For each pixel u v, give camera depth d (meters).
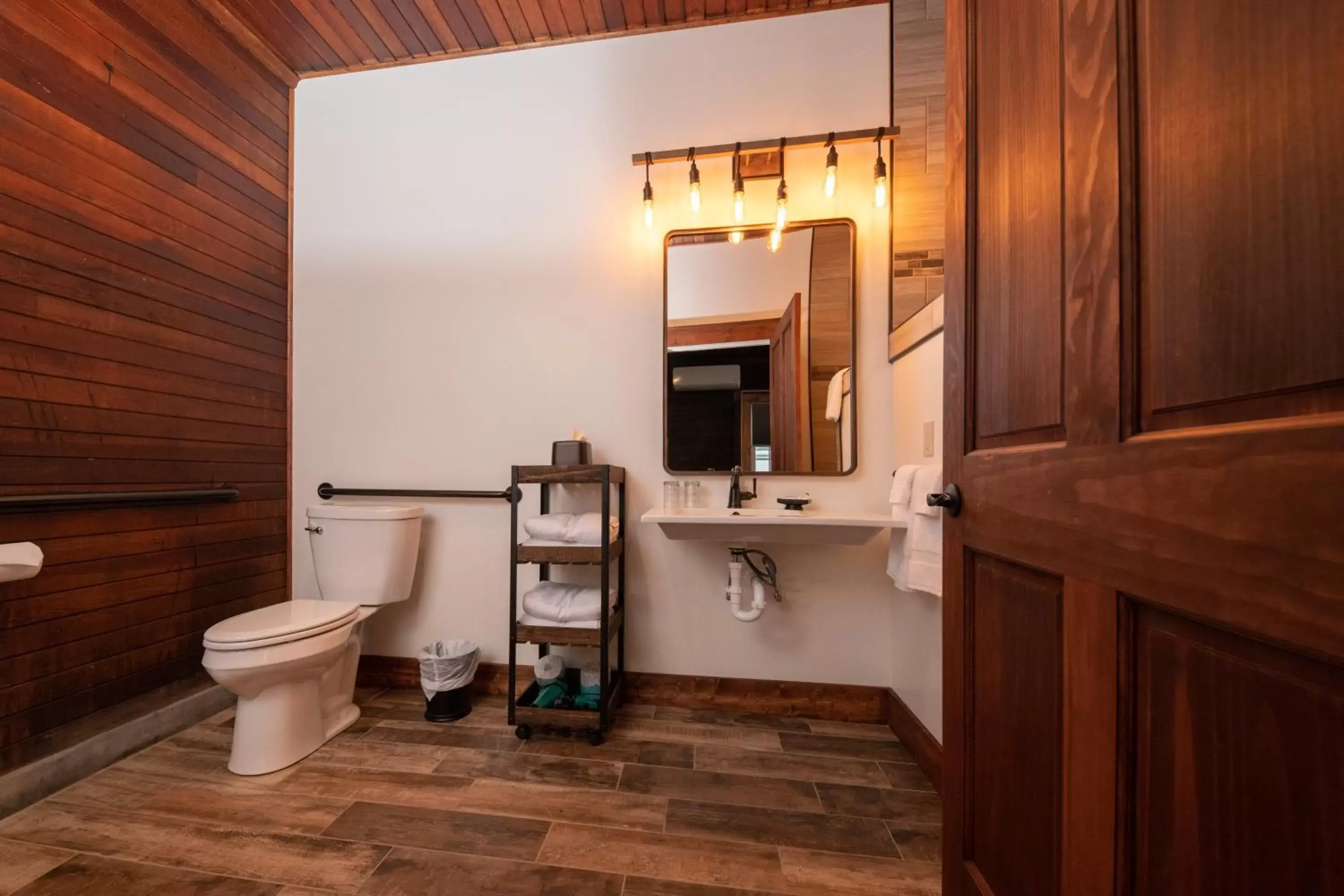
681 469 2.01
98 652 1.56
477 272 2.14
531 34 2.05
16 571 1.21
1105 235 0.58
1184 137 0.50
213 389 1.92
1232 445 0.43
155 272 1.74
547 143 2.11
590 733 1.69
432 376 2.16
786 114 1.98
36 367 1.44
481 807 1.36
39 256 1.44
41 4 1.45
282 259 2.20
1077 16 0.63
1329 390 0.37
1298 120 0.40
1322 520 0.37
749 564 1.86
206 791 1.42
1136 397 0.54
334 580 1.93
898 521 1.55
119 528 1.62
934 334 1.53
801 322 1.97
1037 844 0.69
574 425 2.08
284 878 1.12
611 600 1.81
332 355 2.21
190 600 1.83
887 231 1.93
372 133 2.20
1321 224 0.38
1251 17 0.44
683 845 1.23
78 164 1.53
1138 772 0.53
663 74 2.04
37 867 1.15
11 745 1.36
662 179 2.04
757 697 1.93
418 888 1.10
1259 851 0.41
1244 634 0.43
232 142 2.00
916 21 1.90
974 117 0.91
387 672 2.13
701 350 2.02
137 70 1.69
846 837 1.27
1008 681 0.78
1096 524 0.59
